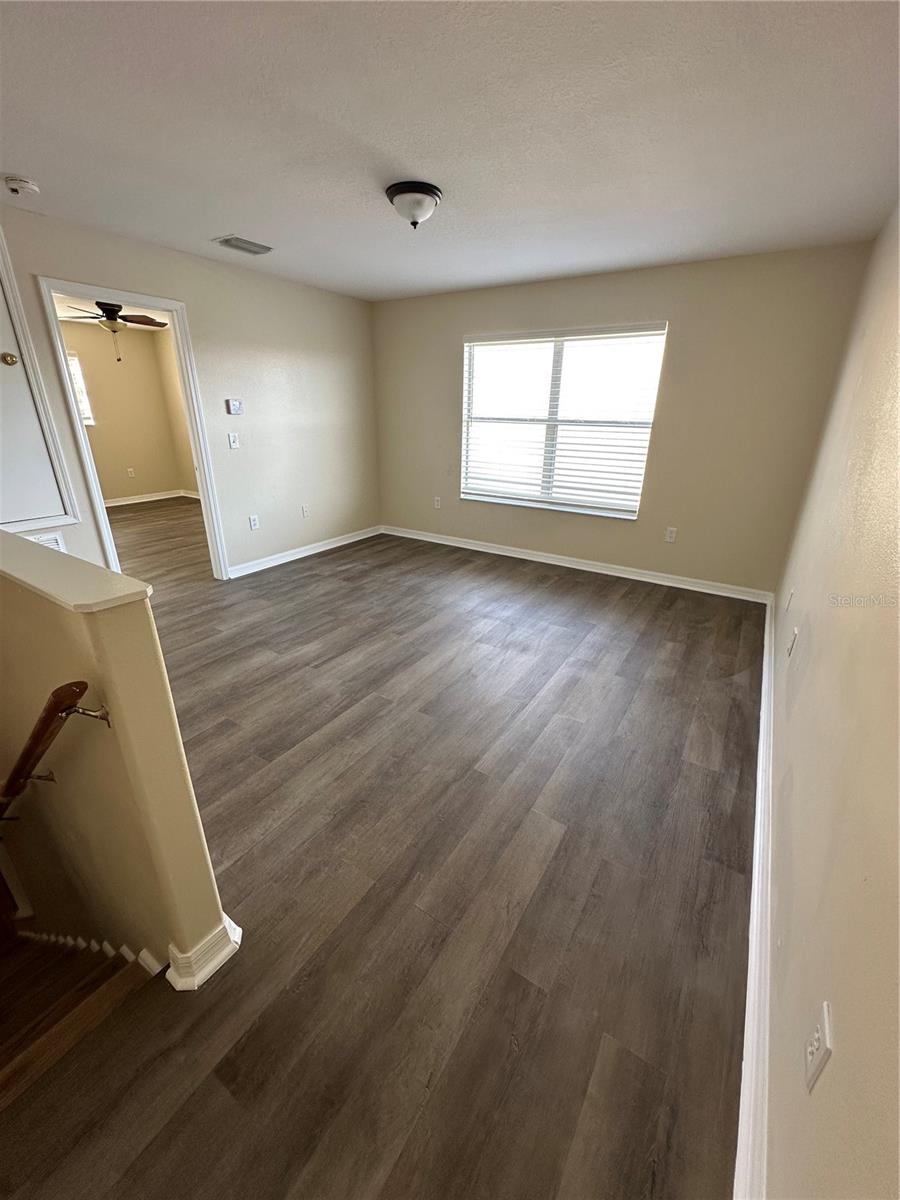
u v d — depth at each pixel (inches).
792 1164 30.8
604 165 84.3
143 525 253.1
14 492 118.3
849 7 50.3
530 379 177.2
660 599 156.0
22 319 113.2
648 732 93.3
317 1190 38.6
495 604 152.2
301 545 197.3
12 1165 39.7
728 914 60.4
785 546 146.7
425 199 92.4
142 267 131.6
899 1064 19.9
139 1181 39.0
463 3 50.8
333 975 53.3
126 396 296.2
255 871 65.2
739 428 144.9
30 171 89.3
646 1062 46.4
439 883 63.9
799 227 110.0
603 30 54.2
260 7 51.6
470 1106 43.3
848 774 38.0
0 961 73.6
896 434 47.9
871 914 27.0
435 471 209.0
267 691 105.7
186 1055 46.4
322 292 181.0
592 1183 39.1
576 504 180.9
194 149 80.7
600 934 57.8
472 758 86.2
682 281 141.3
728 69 60.0
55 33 55.1
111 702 42.1
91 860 59.6
